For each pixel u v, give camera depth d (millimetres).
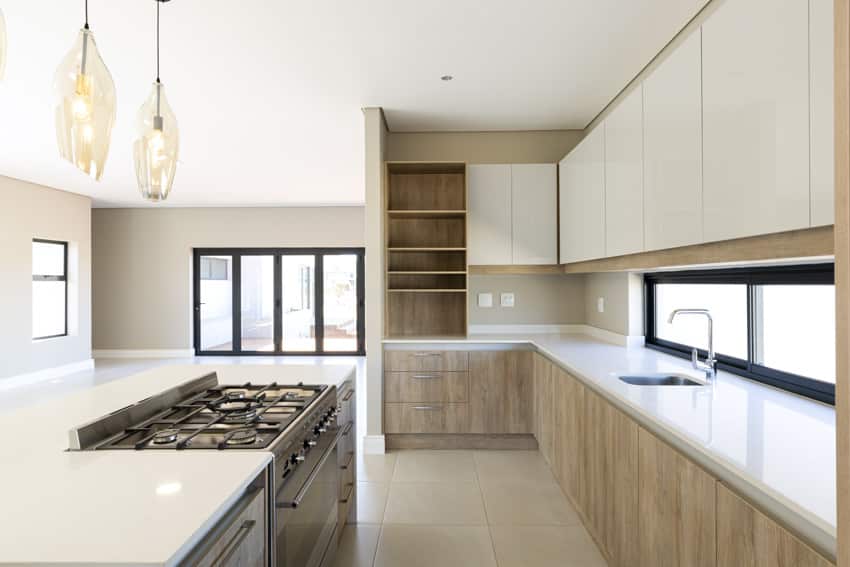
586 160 3270
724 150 1674
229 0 2258
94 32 2537
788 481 1127
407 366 3818
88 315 7352
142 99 3471
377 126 3711
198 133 4340
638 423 1920
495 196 4004
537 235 3996
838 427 714
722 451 1328
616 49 2777
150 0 2250
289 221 8508
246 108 3697
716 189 1724
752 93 1521
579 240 3434
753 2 1514
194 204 8336
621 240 2631
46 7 2289
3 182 6004
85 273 7312
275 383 2180
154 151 1871
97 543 892
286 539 1476
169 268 8453
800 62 1313
